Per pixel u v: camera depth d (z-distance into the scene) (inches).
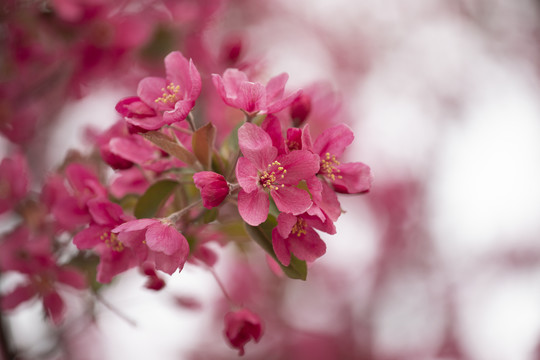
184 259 27.4
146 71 38.1
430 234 67.9
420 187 68.8
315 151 28.2
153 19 37.4
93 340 49.8
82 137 33.9
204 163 28.4
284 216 27.1
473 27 67.4
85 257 32.9
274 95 28.5
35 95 38.5
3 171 33.7
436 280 66.6
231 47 33.4
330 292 64.3
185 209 27.8
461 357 64.1
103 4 36.6
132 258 29.0
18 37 36.7
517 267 66.2
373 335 64.2
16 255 32.9
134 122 27.8
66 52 37.2
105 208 28.7
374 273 66.1
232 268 52.3
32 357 35.4
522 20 65.3
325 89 34.6
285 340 60.5
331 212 27.7
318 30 68.0
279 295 58.6
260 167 27.2
